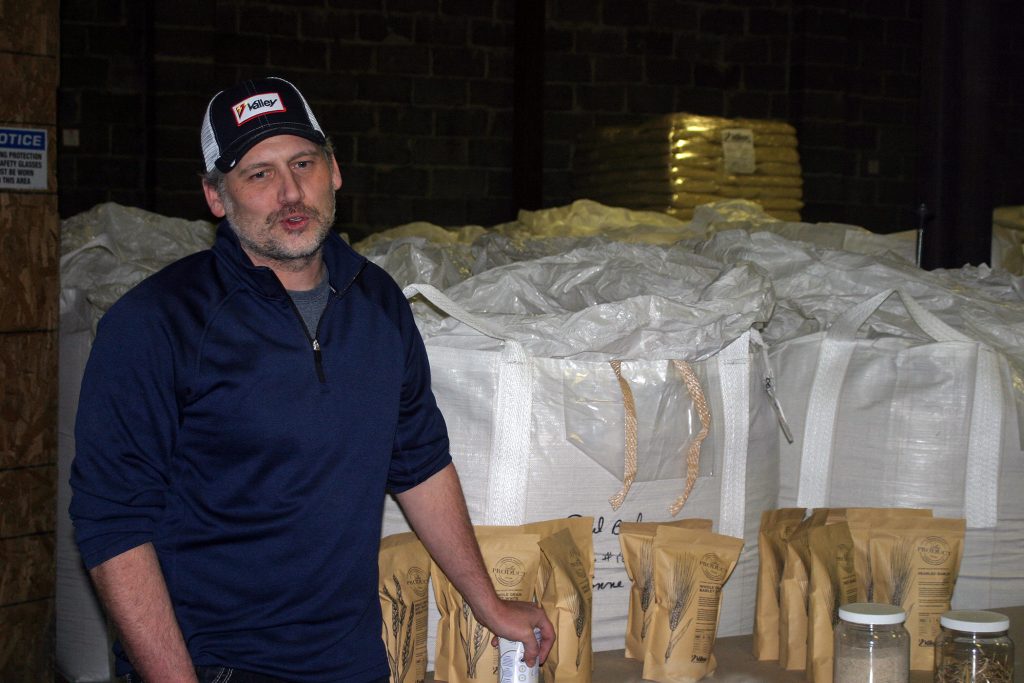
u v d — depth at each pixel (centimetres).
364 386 139
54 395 212
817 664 174
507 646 161
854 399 196
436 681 169
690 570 171
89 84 629
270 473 134
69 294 231
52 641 215
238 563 134
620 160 600
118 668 140
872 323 209
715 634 174
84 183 630
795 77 725
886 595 181
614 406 177
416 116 689
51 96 206
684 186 551
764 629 184
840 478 197
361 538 141
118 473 128
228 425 132
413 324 150
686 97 717
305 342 136
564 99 698
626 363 179
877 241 305
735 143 557
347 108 677
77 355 228
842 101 724
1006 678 164
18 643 210
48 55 205
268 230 133
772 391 193
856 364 196
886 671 163
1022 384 197
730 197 557
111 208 267
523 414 173
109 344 129
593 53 700
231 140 132
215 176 135
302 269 139
